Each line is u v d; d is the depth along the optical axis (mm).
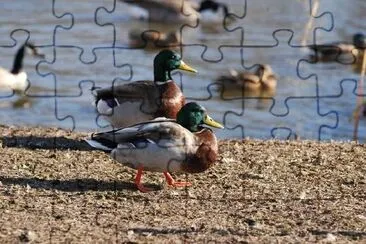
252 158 14328
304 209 12070
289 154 14609
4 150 14539
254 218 11664
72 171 13547
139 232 10969
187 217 11680
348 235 11031
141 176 13172
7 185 12766
